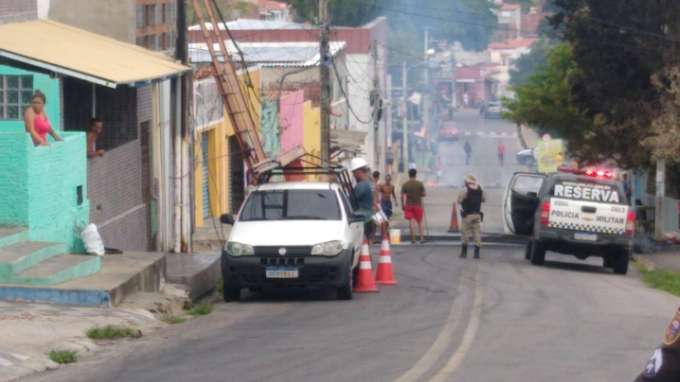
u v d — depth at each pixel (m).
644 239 94.69
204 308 42.19
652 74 95.00
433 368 28.77
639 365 29.80
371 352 31.50
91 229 45.91
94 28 61.91
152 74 51.38
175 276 48.81
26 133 41.12
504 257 76.44
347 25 182.25
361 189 58.41
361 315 40.94
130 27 62.06
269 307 43.94
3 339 31.17
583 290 53.62
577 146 130.75
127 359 30.44
